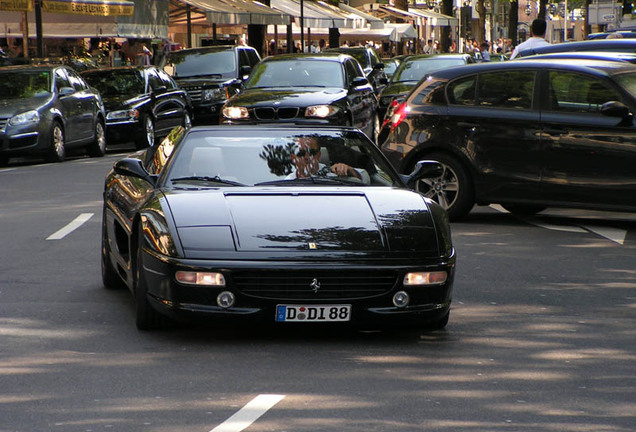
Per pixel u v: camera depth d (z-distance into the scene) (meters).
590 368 11.26
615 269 17.39
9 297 14.85
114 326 13.09
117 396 10.09
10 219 22.94
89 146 41.44
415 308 12.16
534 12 193.38
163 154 15.48
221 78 50.16
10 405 9.80
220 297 11.78
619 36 44.53
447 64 48.34
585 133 21.25
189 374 10.89
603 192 21.17
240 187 13.49
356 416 9.46
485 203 22.67
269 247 11.95
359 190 13.47
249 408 9.70
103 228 15.59
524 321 13.55
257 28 72.44
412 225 12.61
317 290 11.84
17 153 37.03
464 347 12.15
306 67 36.31
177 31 72.81
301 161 14.16
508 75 22.25
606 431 9.12
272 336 12.61
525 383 10.63
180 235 12.09
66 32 53.19
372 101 37.91
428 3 140.38
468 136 22.31
